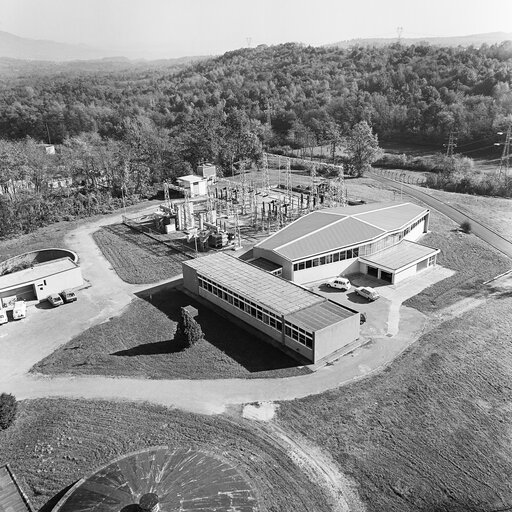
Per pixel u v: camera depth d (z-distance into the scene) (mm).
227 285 47719
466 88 154500
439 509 26219
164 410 34531
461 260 60156
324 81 190625
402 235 62375
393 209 67625
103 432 32531
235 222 71812
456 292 51656
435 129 141625
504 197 92125
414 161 121125
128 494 26641
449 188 99312
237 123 119000
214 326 45656
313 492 27438
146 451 29844
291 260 52562
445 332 43500
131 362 40438
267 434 31922
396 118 151500
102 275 59188
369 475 28469
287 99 179500
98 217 83500
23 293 53844
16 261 65062
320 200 84938
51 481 28766
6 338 45594
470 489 27406
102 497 26484
